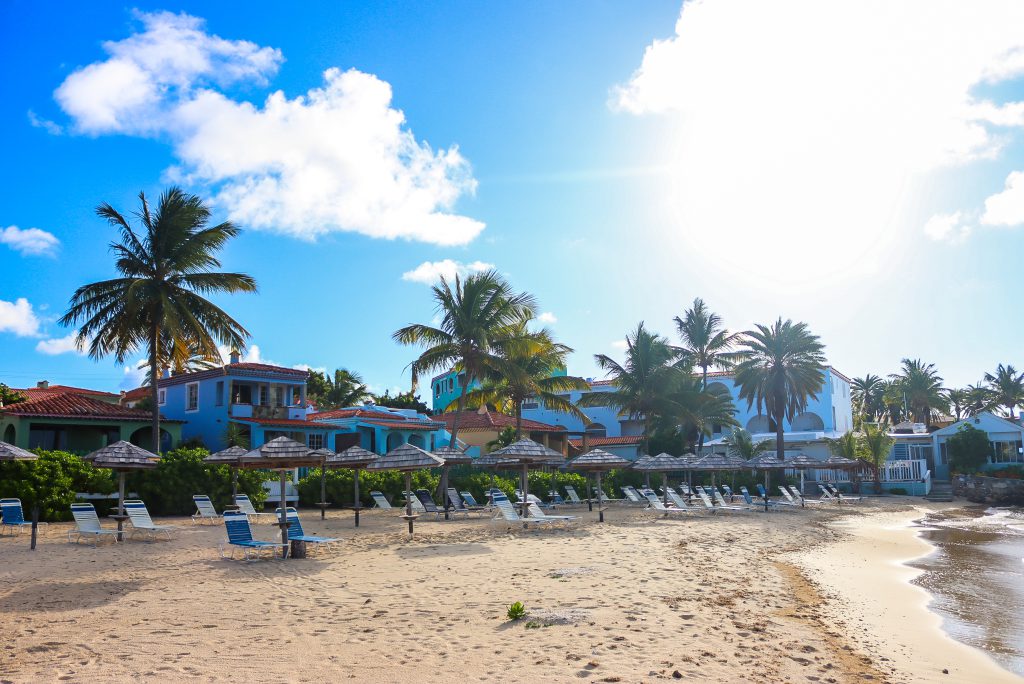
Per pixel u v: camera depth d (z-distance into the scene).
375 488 29.75
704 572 14.01
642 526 23.05
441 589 11.45
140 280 28.20
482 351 33.47
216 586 11.62
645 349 44.16
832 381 63.09
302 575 12.77
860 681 7.47
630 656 7.65
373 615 9.51
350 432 39.88
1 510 17.45
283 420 37.34
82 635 8.30
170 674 6.79
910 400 86.56
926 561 19.25
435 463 18.91
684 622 9.38
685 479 45.84
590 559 15.09
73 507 16.70
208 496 23.69
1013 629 11.11
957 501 44.75
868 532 26.56
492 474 34.19
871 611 11.76
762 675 7.24
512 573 13.12
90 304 29.09
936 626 11.09
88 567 13.39
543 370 39.19
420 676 6.86
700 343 49.22
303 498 29.20
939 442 54.28
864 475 49.97
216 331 31.16
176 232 29.89
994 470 46.97
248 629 8.69
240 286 31.22
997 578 16.38
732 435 50.72
